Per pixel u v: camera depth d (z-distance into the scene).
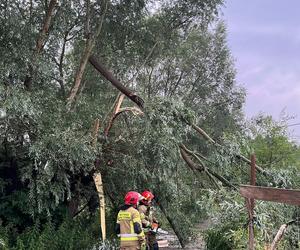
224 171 11.21
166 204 11.83
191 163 11.73
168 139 10.18
